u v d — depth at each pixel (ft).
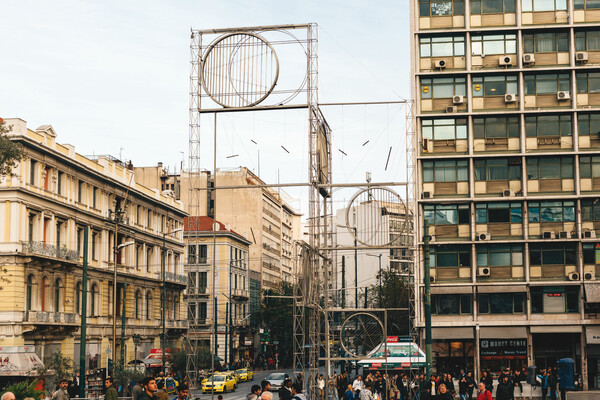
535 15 178.70
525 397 143.43
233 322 334.85
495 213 176.96
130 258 237.25
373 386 133.18
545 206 175.94
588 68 175.63
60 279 190.08
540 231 175.42
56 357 162.30
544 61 178.60
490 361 175.22
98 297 214.69
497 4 180.24
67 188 195.00
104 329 215.92
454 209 177.88
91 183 209.97
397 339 131.44
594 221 175.01
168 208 272.51
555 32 179.01
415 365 129.59
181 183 392.68
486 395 72.69
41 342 177.78
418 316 174.19
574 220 175.01
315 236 108.27
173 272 280.92
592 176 175.83
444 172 178.70
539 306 174.91
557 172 176.35
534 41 179.52
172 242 279.08
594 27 176.96
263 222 418.51
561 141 176.96
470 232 176.65
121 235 231.09
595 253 173.88
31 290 176.14
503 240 174.60
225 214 404.36
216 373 199.52
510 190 175.52
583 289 172.04
